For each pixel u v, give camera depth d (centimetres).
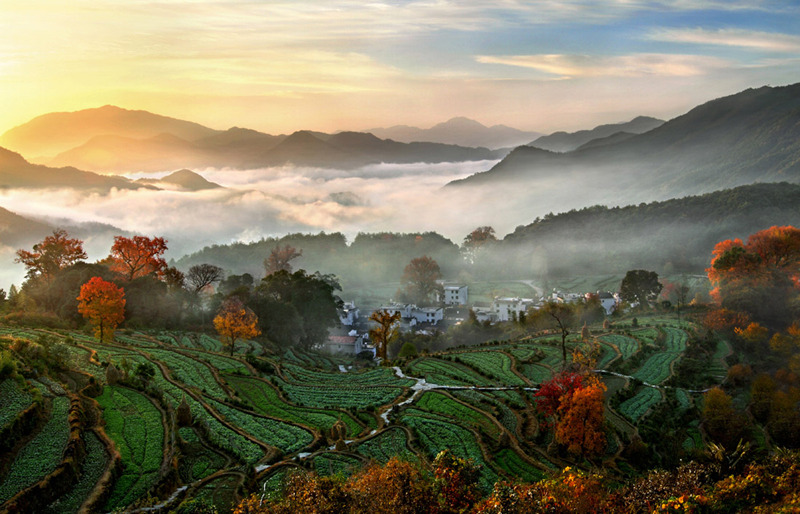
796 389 7938
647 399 8150
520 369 9312
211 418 5991
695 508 3762
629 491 4372
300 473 4500
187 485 4600
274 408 6912
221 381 7444
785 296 11888
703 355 10325
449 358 10075
